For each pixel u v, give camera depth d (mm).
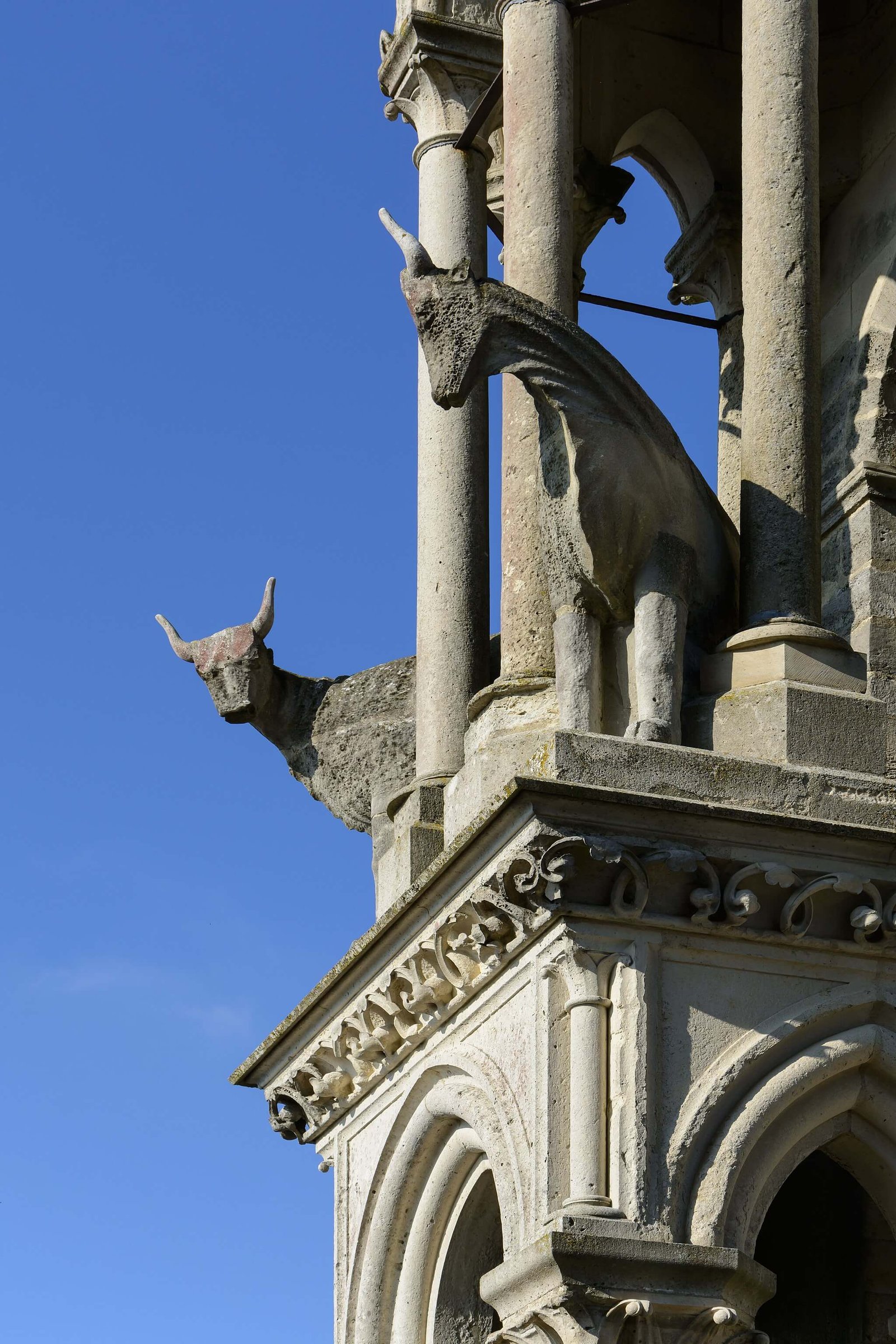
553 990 21531
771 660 22875
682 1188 21078
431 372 22594
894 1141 22219
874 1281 25109
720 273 29375
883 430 24969
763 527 23359
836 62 27484
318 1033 25984
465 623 26000
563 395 22938
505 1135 22062
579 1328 20547
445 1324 24750
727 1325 20781
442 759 25562
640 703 22766
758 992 21828
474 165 27484
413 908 23594
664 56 29406
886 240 26047
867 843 22016
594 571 23047
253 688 32219
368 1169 25266
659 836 21594
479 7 27797
